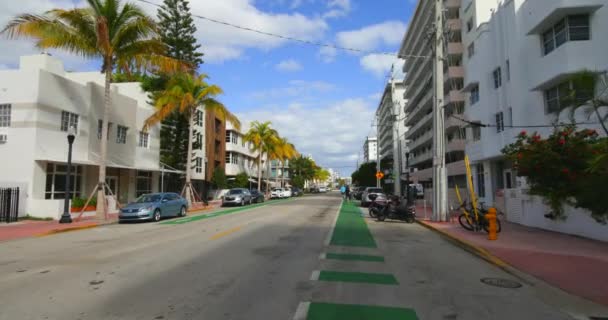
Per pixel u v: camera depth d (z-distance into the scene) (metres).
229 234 14.14
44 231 15.30
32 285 6.98
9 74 20.45
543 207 15.70
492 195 24.48
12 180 19.91
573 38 16.62
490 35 23.95
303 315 5.45
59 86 21.48
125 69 21.28
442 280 7.74
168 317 5.30
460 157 43.59
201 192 45.25
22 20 17.98
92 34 20.08
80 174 23.44
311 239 13.05
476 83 26.34
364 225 18.09
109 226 18.09
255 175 68.75
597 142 11.49
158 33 20.84
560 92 17.48
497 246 11.40
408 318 5.43
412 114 63.16
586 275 7.90
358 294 6.58
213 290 6.65
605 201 8.06
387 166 71.00
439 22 20.30
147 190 30.89
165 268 8.38
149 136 30.62
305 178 105.94
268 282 7.24
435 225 17.52
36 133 19.95
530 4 18.52
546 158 11.67
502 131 22.06
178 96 28.67
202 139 43.38
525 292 6.92
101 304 5.86
